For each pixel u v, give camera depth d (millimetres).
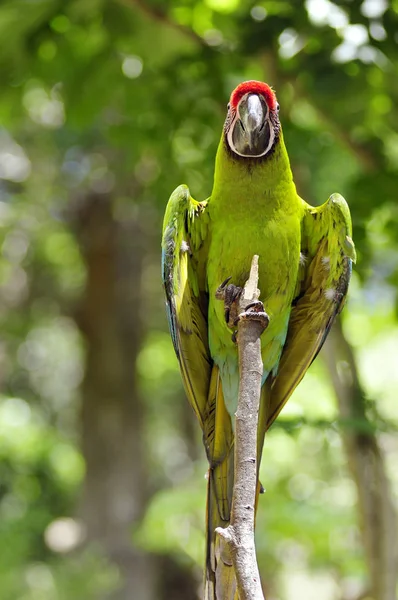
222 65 11391
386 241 11719
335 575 16125
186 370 6930
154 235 25922
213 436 6836
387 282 11766
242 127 6930
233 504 4984
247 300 5703
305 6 9945
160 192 12117
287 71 10625
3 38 11258
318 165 12289
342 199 7113
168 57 11539
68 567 22609
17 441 25859
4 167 22750
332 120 11117
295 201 7078
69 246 26453
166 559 28219
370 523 10094
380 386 17891
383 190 10656
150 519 17250
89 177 21625
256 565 4762
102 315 26891
